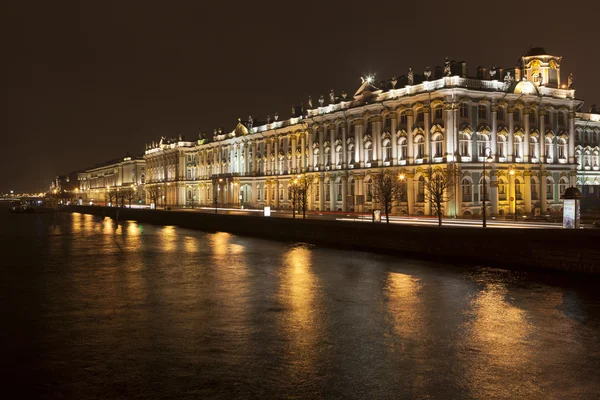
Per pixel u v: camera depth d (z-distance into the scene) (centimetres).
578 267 3012
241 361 1620
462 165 7044
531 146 7762
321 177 9694
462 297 2564
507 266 3453
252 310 2347
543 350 1708
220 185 14075
